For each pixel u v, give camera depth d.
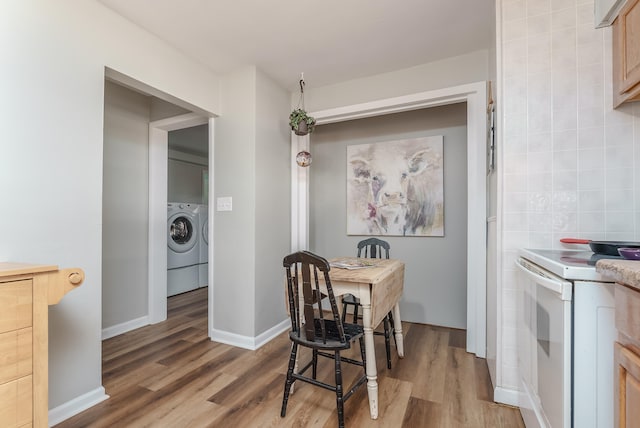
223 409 1.59
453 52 2.26
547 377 1.05
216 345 2.45
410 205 3.11
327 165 3.51
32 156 1.42
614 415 0.77
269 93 2.62
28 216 1.41
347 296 2.81
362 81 2.65
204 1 1.71
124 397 1.70
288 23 1.92
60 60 1.53
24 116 1.40
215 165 2.60
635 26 1.14
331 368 2.05
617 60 1.31
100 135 1.71
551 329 1.01
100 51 1.71
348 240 3.40
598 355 0.85
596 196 1.43
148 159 3.00
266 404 1.64
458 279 2.92
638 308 0.67
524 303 1.41
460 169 2.93
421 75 2.43
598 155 1.43
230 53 2.26
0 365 1.00
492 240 1.85
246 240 2.44
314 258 1.43
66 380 1.54
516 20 1.57
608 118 1.42
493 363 1.78
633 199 1.38
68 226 1.55
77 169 1.59
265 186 2.55
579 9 1.46
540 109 1.53
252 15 1.84
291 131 2.91
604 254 1.17
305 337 1.55
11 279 1.03
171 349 2.37
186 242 4.37
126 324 2.76
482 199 2.22
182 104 2.31
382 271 1.73
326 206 3.51
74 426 1.46
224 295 2.53
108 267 2.63
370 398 1.52
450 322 2.94
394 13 1.83
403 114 3.17
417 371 2.01
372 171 3.27
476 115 2.26
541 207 1.52
